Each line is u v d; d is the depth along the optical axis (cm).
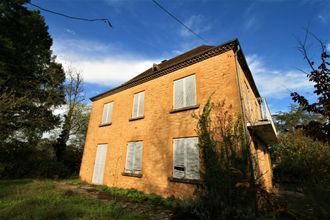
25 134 1712
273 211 518
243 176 618
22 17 1698
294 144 1472
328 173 485
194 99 918
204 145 751
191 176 806
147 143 1050
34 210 564
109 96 1502
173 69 1065
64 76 2192
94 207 646
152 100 1119
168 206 740
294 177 1428
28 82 1669
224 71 852
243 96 831
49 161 1697
